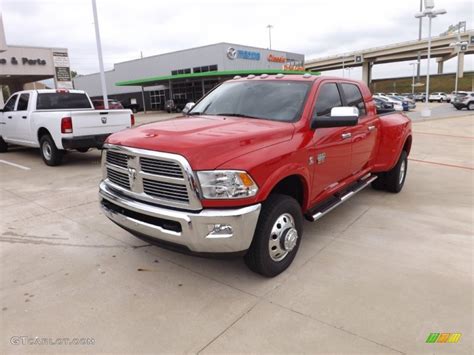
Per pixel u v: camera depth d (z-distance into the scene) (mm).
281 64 50219
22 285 3469
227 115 4184
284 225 3484
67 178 7609
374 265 3770
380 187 6457
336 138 4199
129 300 3207
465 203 5770
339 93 4637
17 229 4809
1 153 11125
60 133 8227
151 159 3162
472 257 3938
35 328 2852
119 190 3596
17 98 9953
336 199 4531
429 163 9055
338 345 2625
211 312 3025
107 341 2703
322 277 3541
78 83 63906
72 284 3477
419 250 4113
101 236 4566
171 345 2654
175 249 3221
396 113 6426
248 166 3012
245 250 3109
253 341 2682
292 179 3723
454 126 18141
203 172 2934
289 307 3074
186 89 46469
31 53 27188
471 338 2689
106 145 3668
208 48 42844
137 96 54094
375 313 2979
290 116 3867
